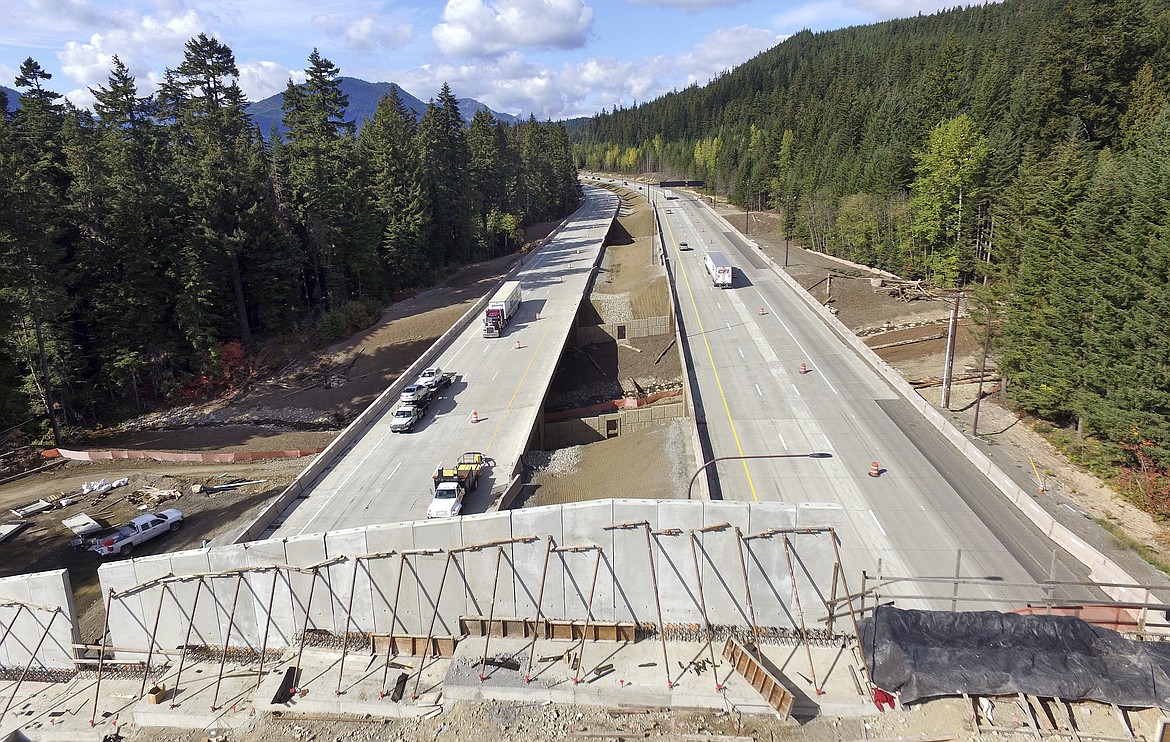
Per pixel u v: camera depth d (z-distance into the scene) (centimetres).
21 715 2106
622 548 2081
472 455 3534
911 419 3806
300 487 3338
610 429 5153
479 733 1788
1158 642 1716
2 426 5056
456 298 7650
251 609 2248
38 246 4778
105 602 2294
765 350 5116
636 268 8612
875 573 2392
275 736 1864
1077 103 6078
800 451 3431
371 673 2075
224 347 6212
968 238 6806
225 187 6194
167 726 1986
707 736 1717
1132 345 3212
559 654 2033
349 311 6938
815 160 11562
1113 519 2831
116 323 5691
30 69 6209
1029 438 3716
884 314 6569
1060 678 1647
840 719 1739
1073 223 3694
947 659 1716
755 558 2009
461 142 10094
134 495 4031
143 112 6291
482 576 2144
